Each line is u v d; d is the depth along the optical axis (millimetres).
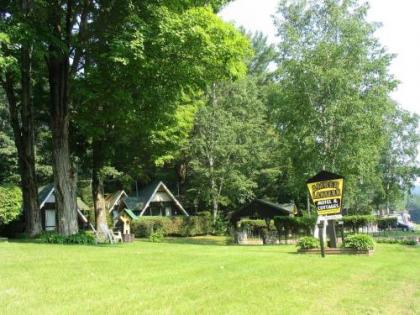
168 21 17141
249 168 45875
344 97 28984
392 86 30469
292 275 10430
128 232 33188
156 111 21297
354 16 30578
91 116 21859
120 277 9422
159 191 47469
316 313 7184
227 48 18578
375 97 29672
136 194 49312
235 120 44844
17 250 13938
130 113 20500
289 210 34281
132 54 16625
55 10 18688
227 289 8500
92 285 8523
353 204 50500
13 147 40812
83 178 47000
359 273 11602
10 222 31594
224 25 19609
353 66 29750
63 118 19562
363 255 16453
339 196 16781
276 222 32438
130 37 16797
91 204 45969
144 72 18344
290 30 30375
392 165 55312
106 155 27062
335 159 29453
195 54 18094
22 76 21359
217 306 7195
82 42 18812
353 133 28547
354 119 28266
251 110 45281
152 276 9633
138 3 17797
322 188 17031
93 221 43531
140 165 30922
